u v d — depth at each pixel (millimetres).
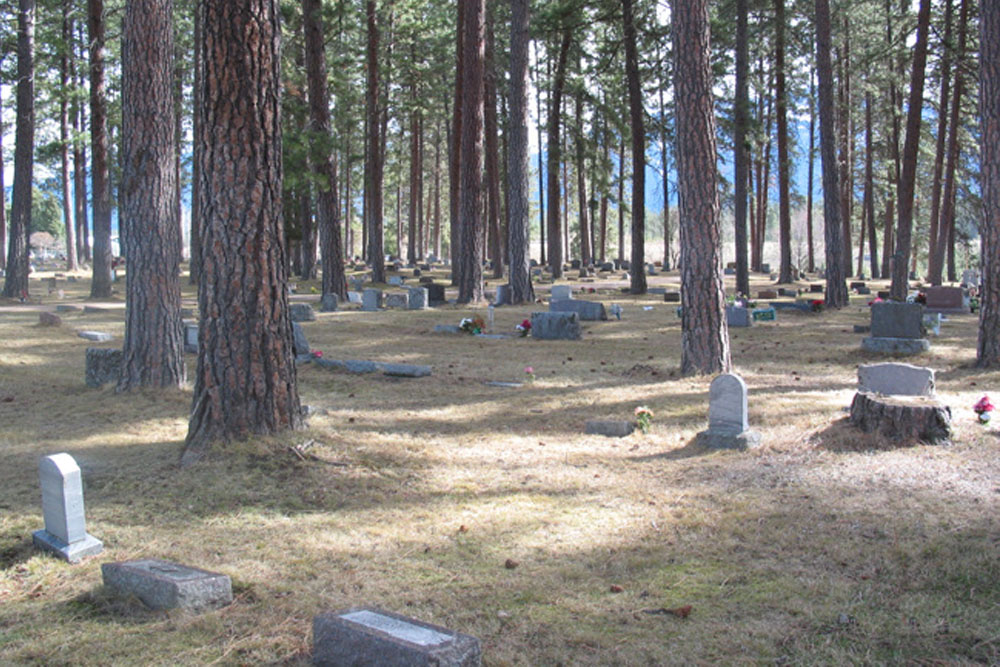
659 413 10406
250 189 7867
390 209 86438
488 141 40406
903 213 25734
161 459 7980
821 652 4148
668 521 6281
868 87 34312
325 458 7777
